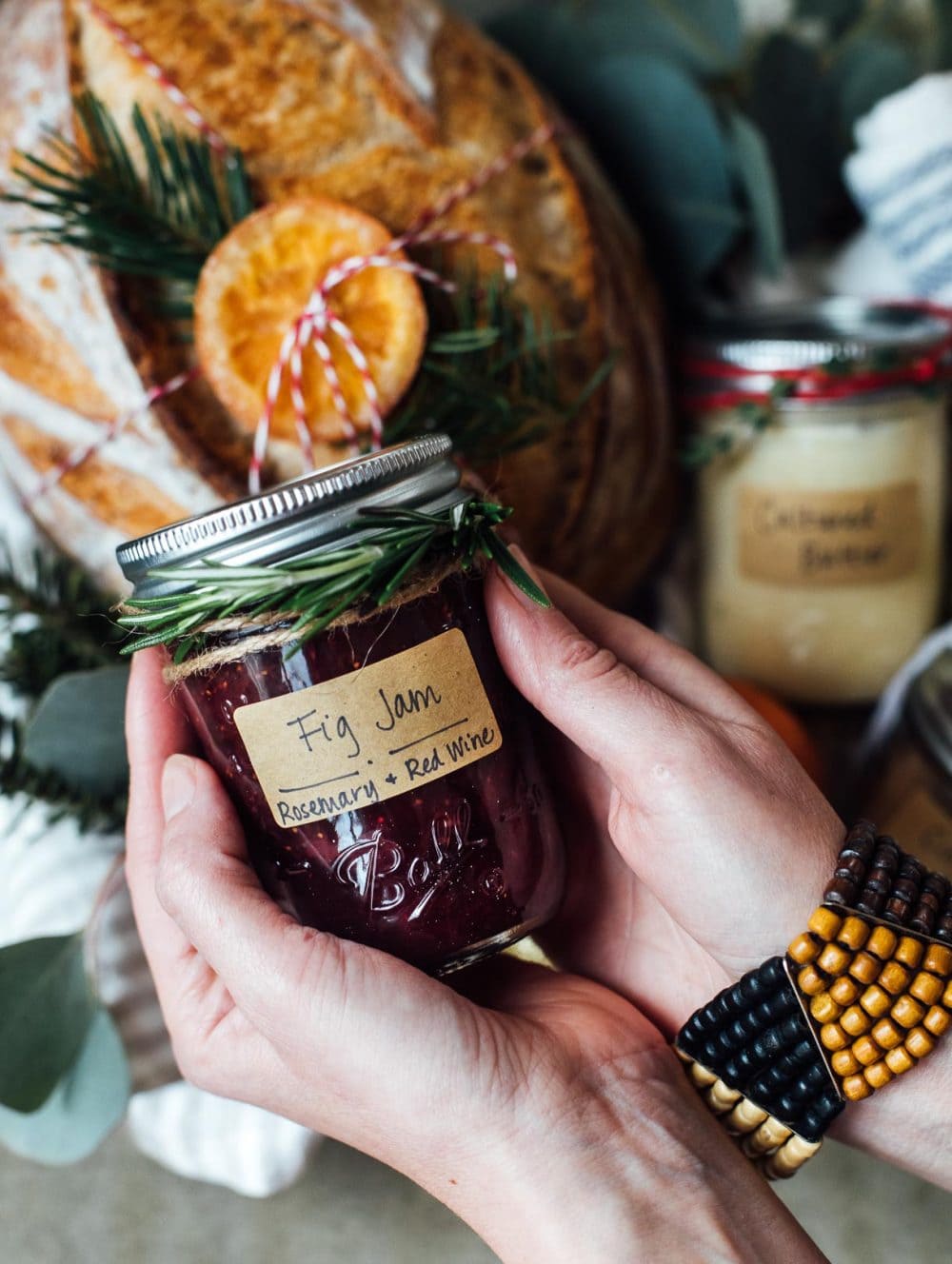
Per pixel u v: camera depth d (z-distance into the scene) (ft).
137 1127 1.50
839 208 1.92
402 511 0.95
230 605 0.93
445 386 1.30
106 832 1.46
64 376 1.31
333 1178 1.64
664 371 1.60
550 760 1.25
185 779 1.09
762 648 1.74
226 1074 1.13
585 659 1.06
